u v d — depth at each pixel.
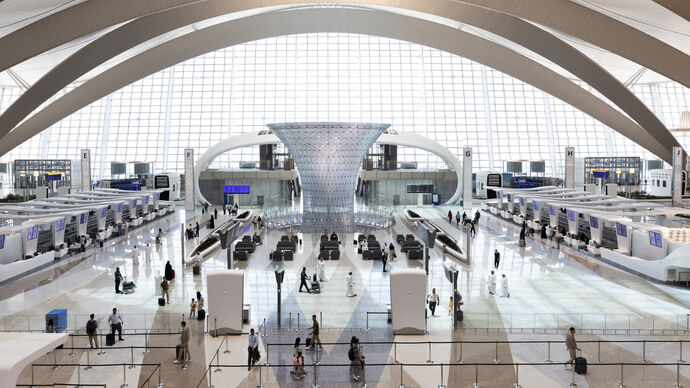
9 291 21.09
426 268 23.89
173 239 33.12
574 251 29.03
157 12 33.47
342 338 15.61
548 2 29.27
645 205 32.03
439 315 17.75
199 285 21.78
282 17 44.25
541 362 13.73
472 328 16.41
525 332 16.02
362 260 26.78
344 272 24.11
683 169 48.06
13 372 8.93
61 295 20.44
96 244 31.27
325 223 35.69
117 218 36.56
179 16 35.94
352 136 35.16
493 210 45.16
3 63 29.41
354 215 38.47
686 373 12.98
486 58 44.03
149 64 44.19
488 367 13.44
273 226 37.91
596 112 44.59
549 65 44.12
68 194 40.09
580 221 37.22
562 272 24.06
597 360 13.82
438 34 43.72
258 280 22.67
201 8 35.78
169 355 14.35
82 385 11.93
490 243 31.58
